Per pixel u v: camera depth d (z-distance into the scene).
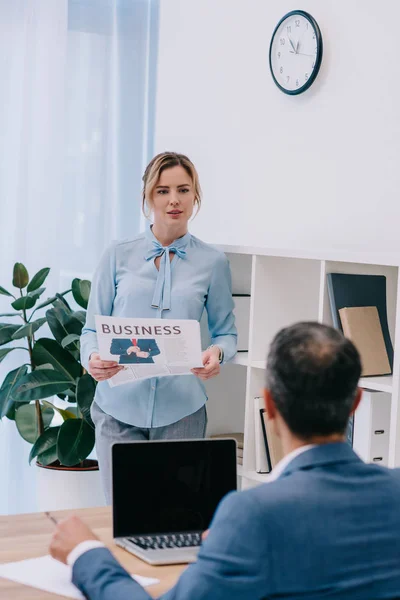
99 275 3.02
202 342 3.22
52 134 4.24
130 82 4.42
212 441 1.97
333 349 1.37
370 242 3.21
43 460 3.69
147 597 1.39
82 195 4.37
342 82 3.31
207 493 1.96
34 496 4.30
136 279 2.96
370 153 3.21
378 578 1.31
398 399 2.56
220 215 3.96
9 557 1.82
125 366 2.75
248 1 3.76
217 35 3.94
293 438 1.41
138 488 1.93
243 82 3.80
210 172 4.02
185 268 3.00
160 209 2.95
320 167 3.42
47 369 3.74
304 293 3.25
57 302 3.87
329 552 1.29
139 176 4.47
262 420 3.09
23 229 4.20
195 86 4.08
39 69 4.21
